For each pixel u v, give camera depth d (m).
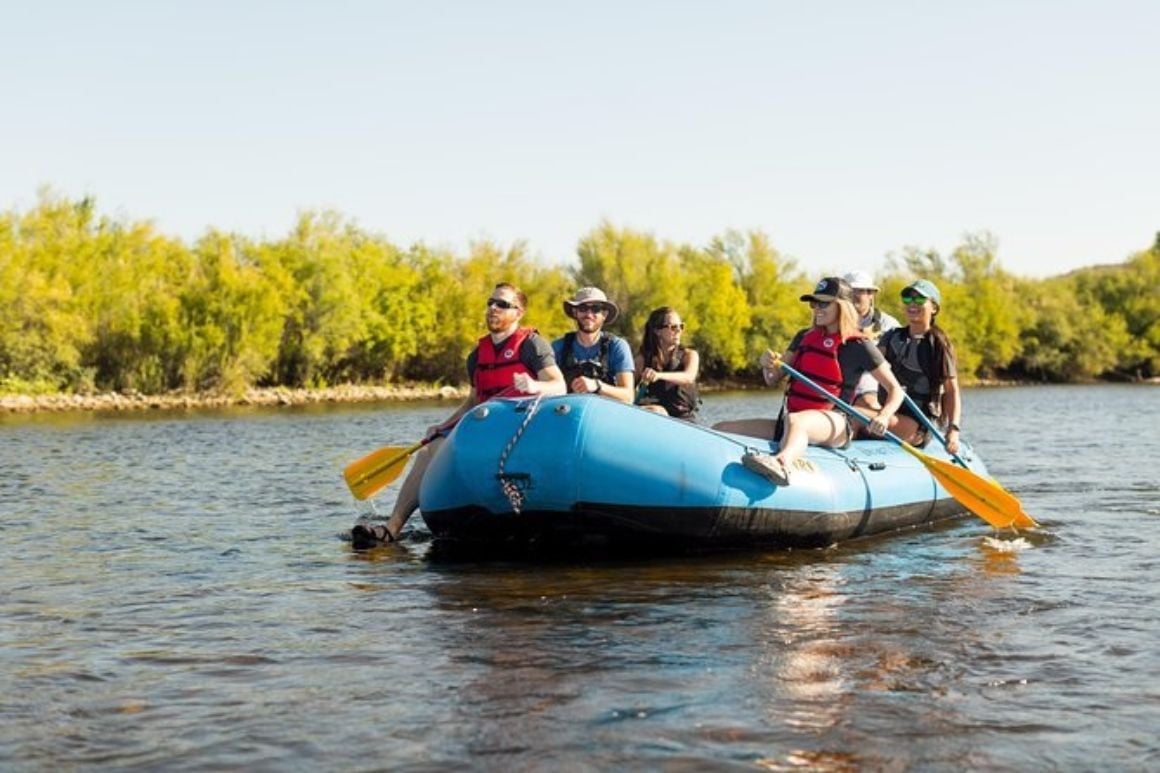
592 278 58.62
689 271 63.53
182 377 45.12
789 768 3.39
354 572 6.53
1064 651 4.65
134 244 46.22
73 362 42.31
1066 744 3.57
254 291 45.12
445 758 3.48
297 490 11.20
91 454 16.70
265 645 4.84
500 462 6.74
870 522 7.68
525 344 7.39
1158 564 6.65
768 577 6.30
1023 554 7.07
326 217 50.00
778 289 64.38
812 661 4.52
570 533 6.93
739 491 6.82
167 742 3.64
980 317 73.12
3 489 11.48
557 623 5.19
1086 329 77.88
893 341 8.55
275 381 50.22
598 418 6.75
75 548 7.53
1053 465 13.61
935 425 8.70
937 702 3.99
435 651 4.71
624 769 3.38
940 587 6.00
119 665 4.54
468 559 6.95
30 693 4.16
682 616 5.32
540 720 3.81
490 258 57.81
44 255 42.91
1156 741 3.59
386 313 53.69
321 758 3.49
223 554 7.23
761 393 55.38
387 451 8.28
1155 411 32.34
